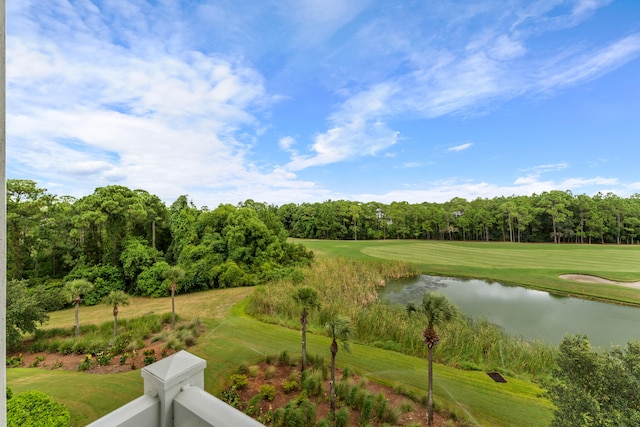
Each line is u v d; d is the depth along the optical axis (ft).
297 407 28.19
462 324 46.34
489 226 177.47
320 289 66.69
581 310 59.06
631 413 18.03
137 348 42.16
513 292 73.00
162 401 4.43
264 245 97.66
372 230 197.36
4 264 2.71
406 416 27.71
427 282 84.28
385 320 47.62
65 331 49.06
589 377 20.58
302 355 37.14
